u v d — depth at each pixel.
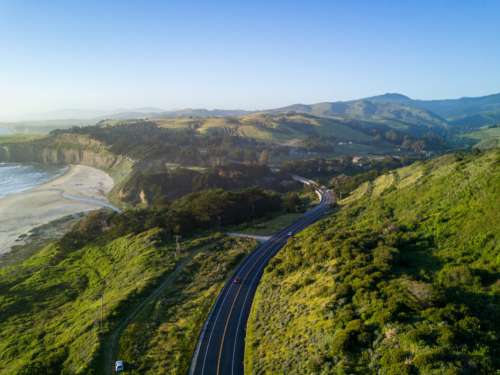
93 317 49.97
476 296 28.44
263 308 45.66
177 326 45.88
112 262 78.06
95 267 78.62
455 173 58.50
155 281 59.34
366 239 47.44
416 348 23.00
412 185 66.81
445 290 29.78
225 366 36.38
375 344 25.62
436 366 20.80
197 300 52.69
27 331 53.38
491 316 25.50
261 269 62.78
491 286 29.33
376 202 69.44
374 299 30.53
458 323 24.70
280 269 54.34
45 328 53.34
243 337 41.72
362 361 24.77
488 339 22.83
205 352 39.44
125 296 54.09
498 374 19.77
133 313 50.41
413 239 43.69
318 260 47.84
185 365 37.31
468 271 31.42
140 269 65.81
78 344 44.03
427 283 30.78
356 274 36.62
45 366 40.28
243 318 46.38
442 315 25.72
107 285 66.25
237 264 66.00
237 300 51.59
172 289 57.38
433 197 54.31
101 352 41.03
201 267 65.50
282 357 31.53
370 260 40.28
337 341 27.02
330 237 54.59
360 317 29.47
